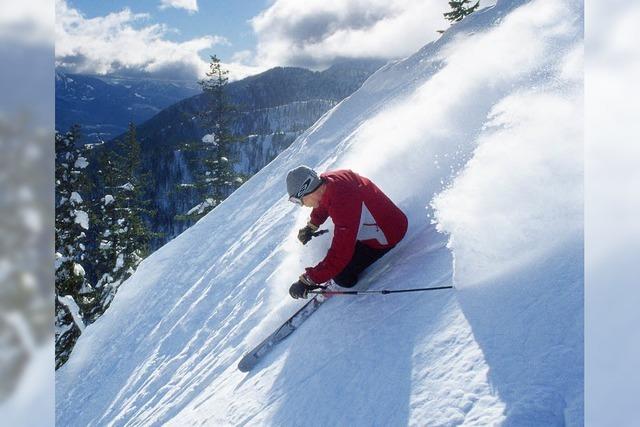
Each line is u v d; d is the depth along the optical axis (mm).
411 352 2455
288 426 2631
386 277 3307
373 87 10289
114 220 26609
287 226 7078
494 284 2498
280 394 2961
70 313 15641
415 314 2730
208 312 6215
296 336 3484
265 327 4184
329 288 3516
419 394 2168
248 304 5512
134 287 9266
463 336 2309
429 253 3244
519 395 1859
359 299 3246
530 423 1732
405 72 9578
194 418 3619
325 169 7445
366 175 4164
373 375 2508
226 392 3602
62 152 18844
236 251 7555
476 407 1923
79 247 19141
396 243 3354
